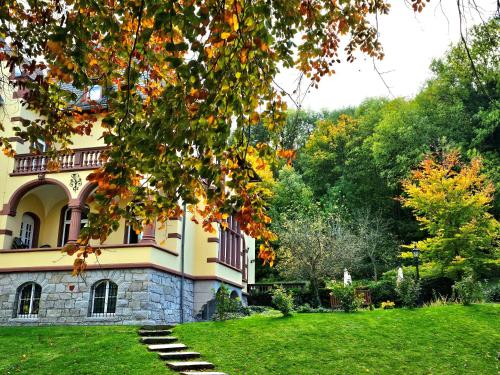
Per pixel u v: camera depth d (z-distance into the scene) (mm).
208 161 7352
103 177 7238
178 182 7586
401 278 20797
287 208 45031
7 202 22281
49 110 9953
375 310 19781
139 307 19188
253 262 33594
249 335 16172
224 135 7070
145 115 8688
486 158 35281
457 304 19500
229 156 8172
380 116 49688
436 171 25844
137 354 14266
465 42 7316
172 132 6891
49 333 17172
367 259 39500
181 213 8508
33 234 24625
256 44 6949
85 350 14875
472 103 39500
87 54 9258
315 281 27906
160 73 9734
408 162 38531
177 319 21406
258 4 7348
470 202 24375
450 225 24984
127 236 23156
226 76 6984
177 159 7551
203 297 23344
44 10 10188
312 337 15914
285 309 18609
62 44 7824
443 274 25016
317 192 50875
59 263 20422
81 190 21266
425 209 25500
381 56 9961
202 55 6613
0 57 10008
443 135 38219
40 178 21844
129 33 9117
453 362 14023
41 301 20203
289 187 47031
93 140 23625
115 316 19328
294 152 8297
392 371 13422
